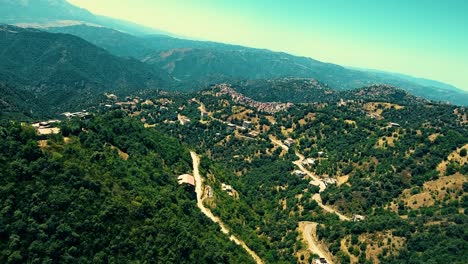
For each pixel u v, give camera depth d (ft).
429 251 563.89
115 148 613.11
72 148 502.79
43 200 412.77
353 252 597.52
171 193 577.43
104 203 446.60
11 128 468.34
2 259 361.10
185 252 465.06
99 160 517.14
